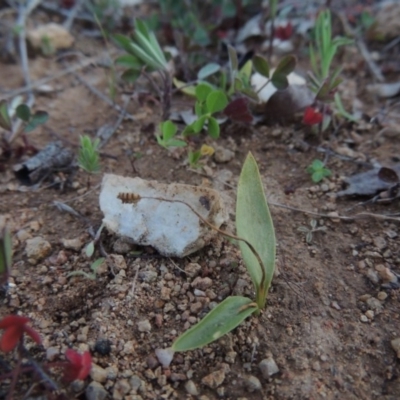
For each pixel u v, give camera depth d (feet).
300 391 0.45
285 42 0.95
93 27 1.02
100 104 0.82
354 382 0.46
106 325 0.50
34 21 1.01
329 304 0.51
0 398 0.45
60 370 0.46
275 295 0.52
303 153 0.70
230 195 0.63
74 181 0.67
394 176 0.61
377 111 0.79
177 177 0.66
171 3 1.01
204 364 0.47
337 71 0.68
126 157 0.70
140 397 0.45
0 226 0.60
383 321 0.50
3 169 0.69
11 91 0.85
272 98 0.72
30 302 0.52
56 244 0.58
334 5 1.05
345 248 0.57
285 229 0.59
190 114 0.75
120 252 0.56
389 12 0.99
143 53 0.71
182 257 0.55
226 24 0.97
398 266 0.55
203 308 0.51
